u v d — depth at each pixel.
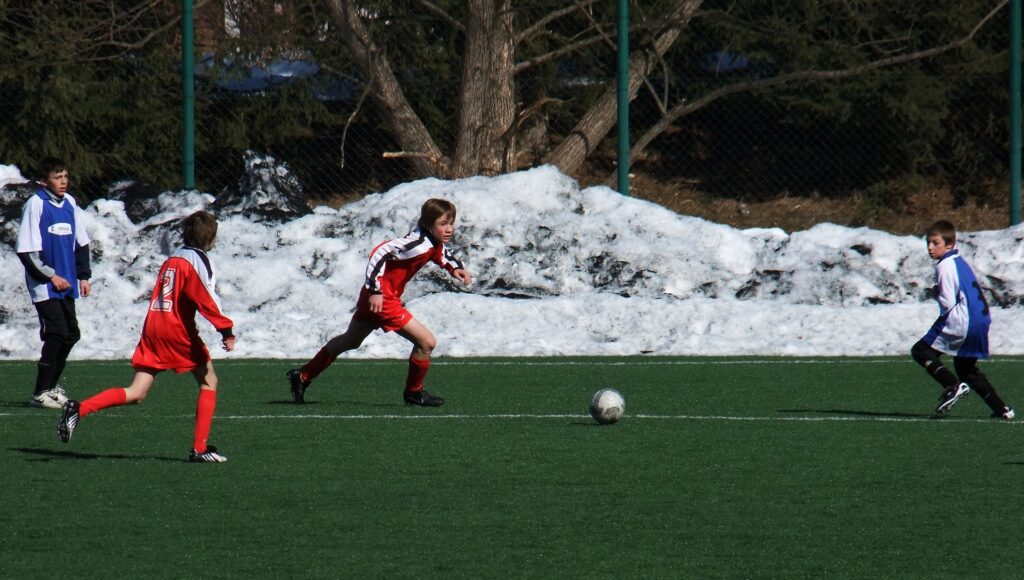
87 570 19.06
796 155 91.31
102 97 81.38
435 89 83.56
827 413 35.19
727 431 32.03
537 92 85.50
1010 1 62.78
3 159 79.69
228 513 22.84
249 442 30.58
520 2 79.19
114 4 79.75
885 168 89.62
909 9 85.62
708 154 93.25
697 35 89.00
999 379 42.31
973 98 89.38
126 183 66.94
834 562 19.45
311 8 78.00
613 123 77.81
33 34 81.38
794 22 87.56
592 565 19.30
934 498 24.00
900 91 86.88
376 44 79.62
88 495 24.39
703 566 19.27
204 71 82.88
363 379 43.38
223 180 85.25
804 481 25.64
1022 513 22.73
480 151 72.94
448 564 19.39
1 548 20.36
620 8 64.06
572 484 25.41
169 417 34.78
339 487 25.11
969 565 19.28
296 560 19.62
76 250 37.66
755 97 90.44
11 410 36.50
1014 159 62.84
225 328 26.89
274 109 85.38
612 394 33.28
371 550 20.22
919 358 34.12
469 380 42.84
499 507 23.30
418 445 30.08
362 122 87.56
